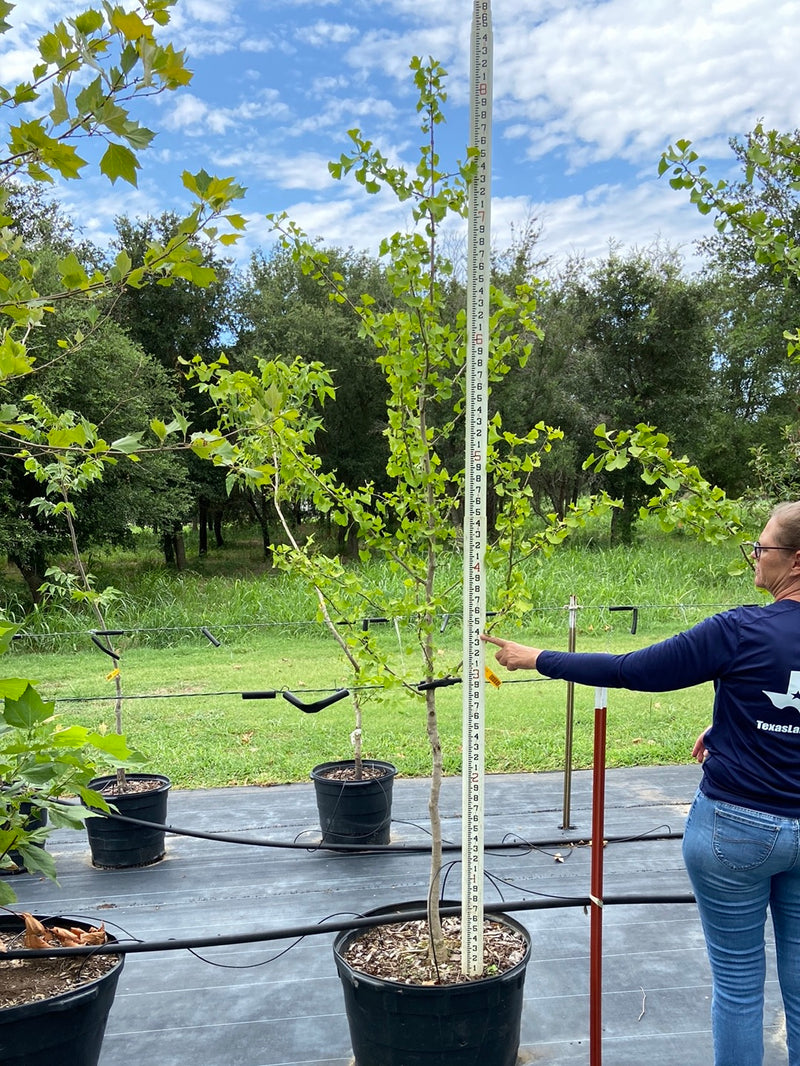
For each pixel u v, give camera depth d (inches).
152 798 186.2
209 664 418.0
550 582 534.3
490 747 271.7
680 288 1067.9
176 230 63.4
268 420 76.7
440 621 133.0
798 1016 81.8
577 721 308.3
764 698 78.3
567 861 180.7
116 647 480.1
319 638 490.3
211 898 166.7
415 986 94.5
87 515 677.3
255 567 1058.7
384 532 116.8
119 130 53.6
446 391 108.0
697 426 1115.3
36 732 83.7
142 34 52.9
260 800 228.2
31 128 53.0
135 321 1028.5
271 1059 113.0
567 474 1068.5
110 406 649.6
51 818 84.3
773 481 205.0
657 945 142.0
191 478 959.6
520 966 99.3
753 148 123.8
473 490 96.7
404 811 219.8
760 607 83.4
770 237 123.6
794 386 957.2
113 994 98.2
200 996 129.5
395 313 104.0
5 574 815.1
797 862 78.1
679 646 81.7
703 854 81.1
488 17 93.0
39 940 99.8
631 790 231.1
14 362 69.0
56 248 784.3
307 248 110.2
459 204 97.8
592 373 1099.3
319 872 178.9
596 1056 96.7
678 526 122.0
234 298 1127.0
